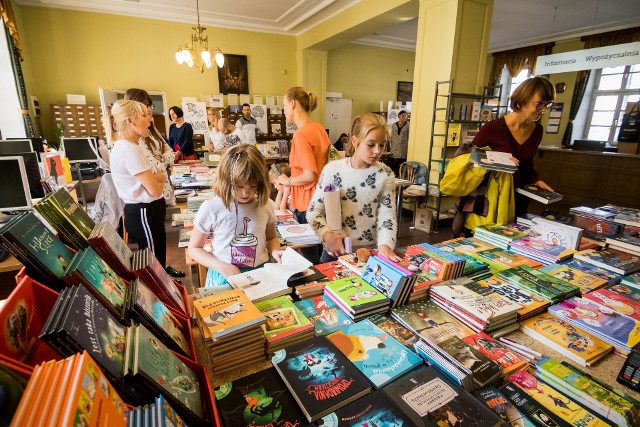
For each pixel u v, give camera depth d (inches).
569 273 50.3
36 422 13.1
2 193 81.0
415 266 49.1
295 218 85.4
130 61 235.8
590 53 173.8
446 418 24.7
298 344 32.7
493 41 307.4
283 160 262.4
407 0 166.9
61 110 216.7
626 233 63.5
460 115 162.1
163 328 27.4
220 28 256.8
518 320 39.2
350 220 59.8
